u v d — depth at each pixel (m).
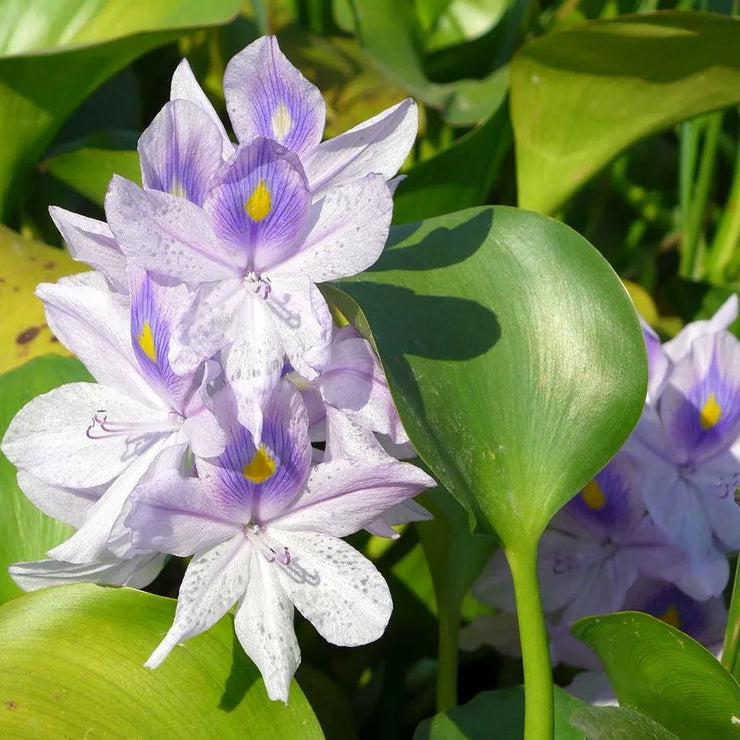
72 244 0.45
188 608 0.44
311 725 0.47
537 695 0.47
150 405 0.46
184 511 0.44
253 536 0.46
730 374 0.54
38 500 0.47
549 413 0.47
